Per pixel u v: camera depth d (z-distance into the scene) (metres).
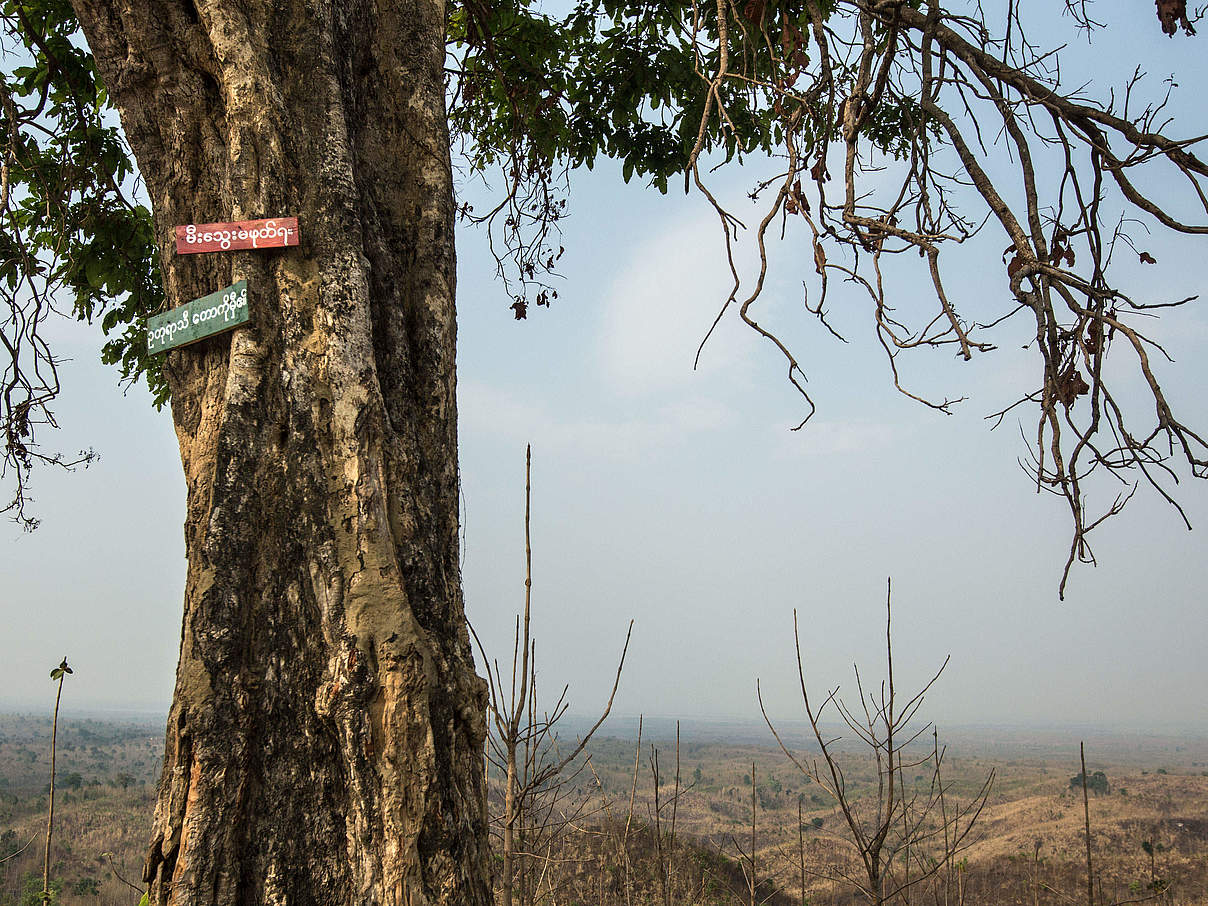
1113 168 2.74
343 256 2.42
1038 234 2.78
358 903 2.01
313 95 2.53
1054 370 2.69
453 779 2.19
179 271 2.54
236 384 2.32
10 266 5.11
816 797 37.91
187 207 2.61
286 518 2.25
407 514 2.35
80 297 5.86
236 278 2.41
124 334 6.00
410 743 2.09
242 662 2.15
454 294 2.84
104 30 2.65
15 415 4.52
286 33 2.57
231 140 2.47
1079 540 2.58
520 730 4.09
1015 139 2.85
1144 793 40.50
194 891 2.00
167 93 2.61
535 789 4.23
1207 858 20.22
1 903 14.94
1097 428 2.62
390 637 2.14
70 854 21.20
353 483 2.26
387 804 2.05
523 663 4.05
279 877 2.04
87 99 5.20
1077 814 30.44
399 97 2.85
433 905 2.02
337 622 2.15
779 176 2.81
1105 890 15.98
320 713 2.10
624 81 6.07
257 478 2.28
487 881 2.24
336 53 2.63
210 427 2.40
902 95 3.38
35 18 4.97
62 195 5.03
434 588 2.36
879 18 2.96
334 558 2.21
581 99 6.23
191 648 2.14
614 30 5.89
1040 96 2.87
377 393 2.38
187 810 2.05
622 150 6.40
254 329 2.37
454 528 2.60
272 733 2.13
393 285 2.63
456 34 6.20
